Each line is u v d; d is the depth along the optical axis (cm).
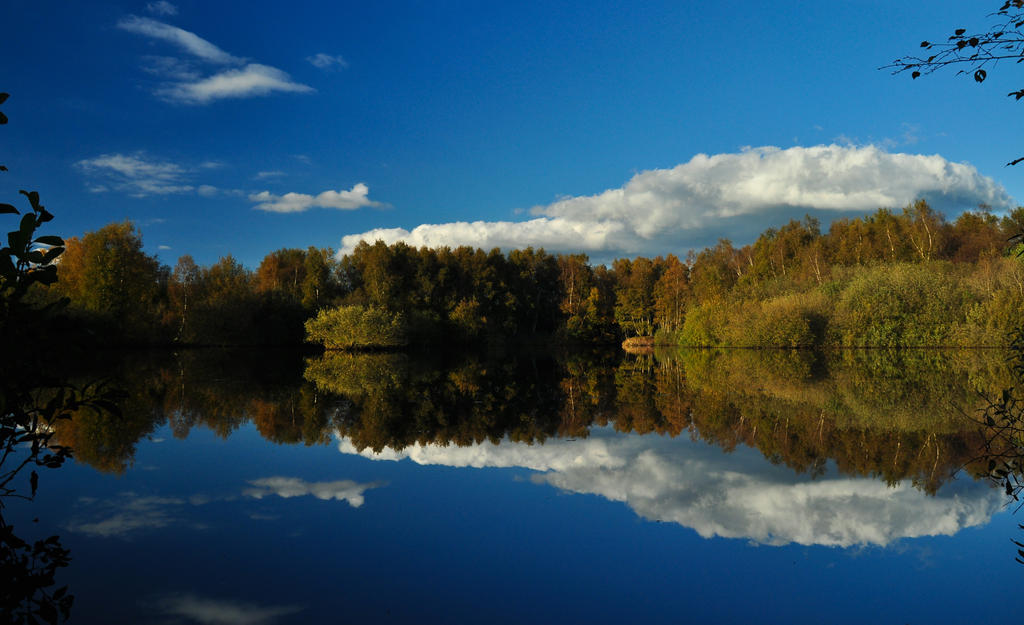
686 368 2828
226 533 572
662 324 6544
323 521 617
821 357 3259
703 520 632
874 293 3722
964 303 3497
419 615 415
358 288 5194
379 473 825
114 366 2442
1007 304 3134
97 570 477
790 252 5450
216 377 2147
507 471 845
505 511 661
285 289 5216
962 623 415
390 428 1188
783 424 1208
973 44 331
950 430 1108
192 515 625
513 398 1712
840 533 592
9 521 593
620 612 427
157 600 427
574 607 433
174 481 762
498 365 3195
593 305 6450
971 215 4834
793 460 902
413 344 4738
